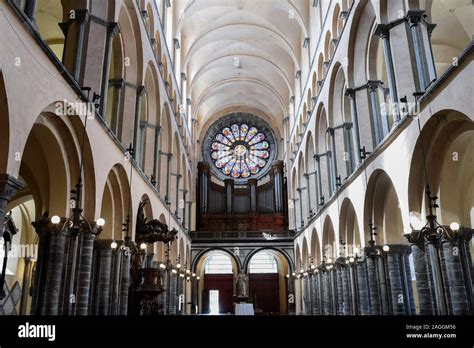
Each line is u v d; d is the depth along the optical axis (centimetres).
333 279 2405
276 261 4578
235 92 4628
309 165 3159
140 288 1681
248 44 3794
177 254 3073
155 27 2244
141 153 2250
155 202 2284
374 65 1873
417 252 1330
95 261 1578
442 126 1199
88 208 1300
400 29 1473
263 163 4809
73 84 1114
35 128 1113
